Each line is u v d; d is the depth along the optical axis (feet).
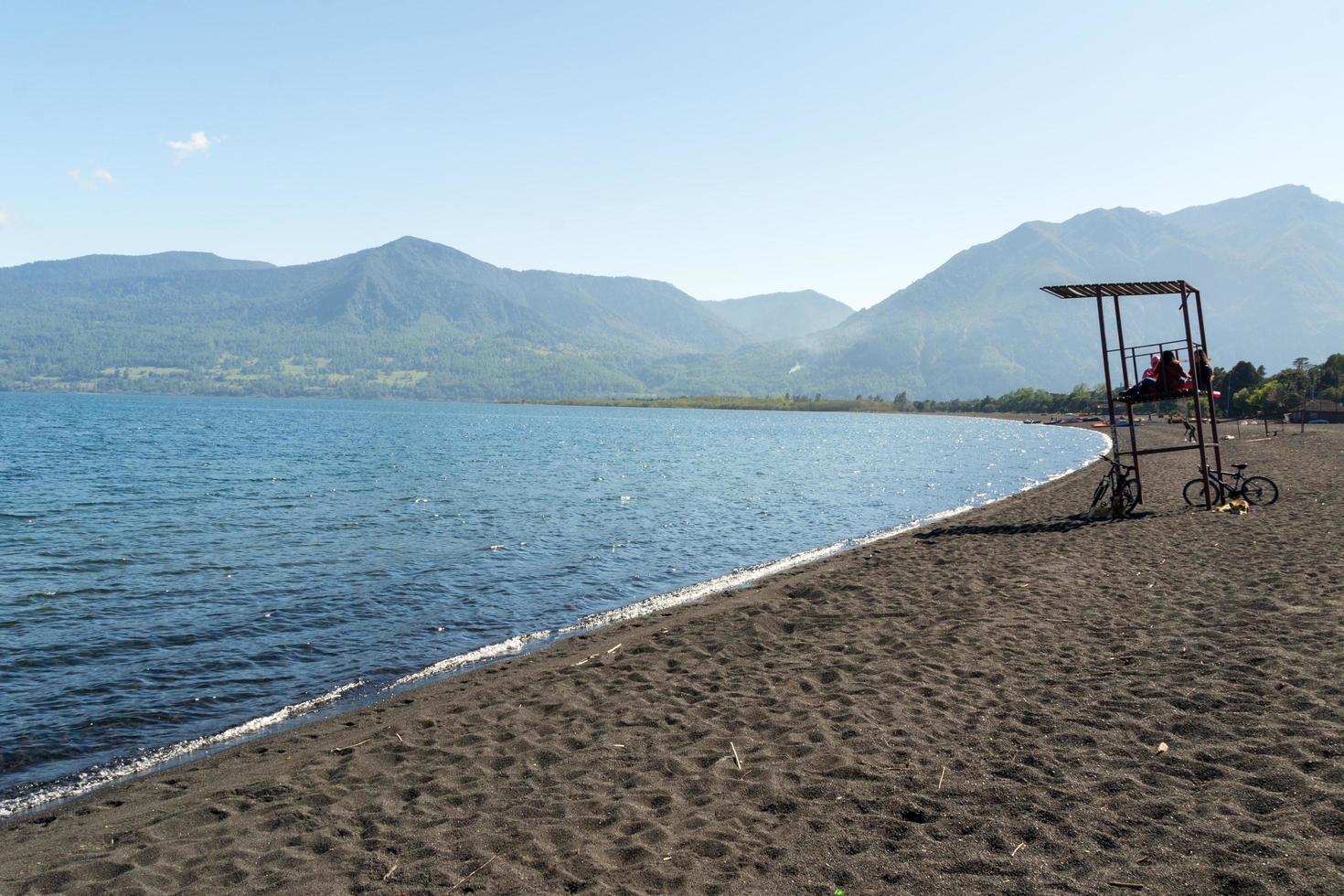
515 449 247.50
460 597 55.42
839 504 112.88
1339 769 19.63
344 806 22.49
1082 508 86.43
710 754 24.73
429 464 183.42
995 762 22.27
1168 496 88.02
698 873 17.35
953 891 15.90
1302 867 15.61
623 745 26.16
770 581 57.21
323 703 34.45
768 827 19.40
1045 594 44.06
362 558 69.67
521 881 17.48
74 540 78.18
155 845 20.56
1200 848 16.75
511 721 29.45
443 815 21.49
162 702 34.83
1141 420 438.40
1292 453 151.12
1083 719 25.03
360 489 126.82
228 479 142.00
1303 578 42.24
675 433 399.44
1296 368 404.57
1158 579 45.93
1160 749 22.15
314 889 17.71
